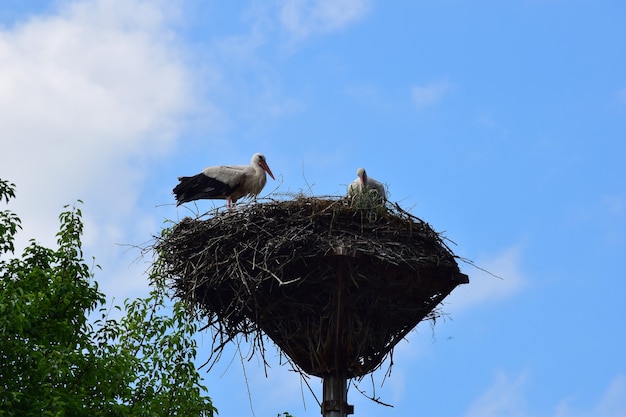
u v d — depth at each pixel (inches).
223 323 698.8
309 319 671.1
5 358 687.1
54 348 700.7
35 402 665.0
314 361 673.0
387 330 684.7
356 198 683.4
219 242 676.7
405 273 668.7
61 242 779.4
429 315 700.7
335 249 646.5
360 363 674.8
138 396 744.3
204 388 762.8
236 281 666.8
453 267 684.1
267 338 697.0
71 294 745.6
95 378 704.4
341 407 664.4
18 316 679.1
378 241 666.8
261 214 677.3
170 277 705.6
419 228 687.7
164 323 773.9
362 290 660.7
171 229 708.0
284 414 730.2
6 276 761.0
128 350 757.9
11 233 786.8
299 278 632.4
